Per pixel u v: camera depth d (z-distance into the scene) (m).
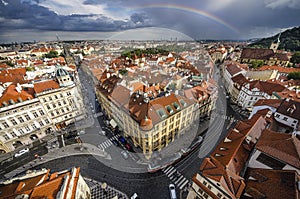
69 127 62.94
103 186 39.84
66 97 61.38
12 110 49.62
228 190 25.89
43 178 28.39
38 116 56.03
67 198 25.11
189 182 40.50
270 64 138.75
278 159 26.84
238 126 38.78
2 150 50.56
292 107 47.75
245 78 85.19
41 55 194.12
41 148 53.69
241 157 31.31
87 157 49.22
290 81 81.75
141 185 40.28
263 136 31.58
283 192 22.95
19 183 27.16
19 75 83.50
